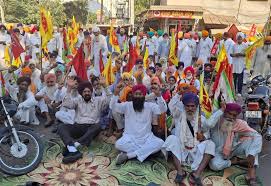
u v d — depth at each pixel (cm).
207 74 705
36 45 1197
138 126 503
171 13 2359
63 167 477
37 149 470
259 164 512
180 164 446
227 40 1027
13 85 696
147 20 2566
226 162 465
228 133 457
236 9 2511
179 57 1170
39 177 446
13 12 2831
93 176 451
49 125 640
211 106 494
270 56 866
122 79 579
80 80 561
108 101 571
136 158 500
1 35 1114
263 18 2470
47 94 655
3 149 457
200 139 465
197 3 2538
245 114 554
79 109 543
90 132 528
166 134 532
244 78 1038
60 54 1192
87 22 3622
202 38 1172
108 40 1254
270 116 567
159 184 433
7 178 444
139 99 495
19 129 469
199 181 427
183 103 466
